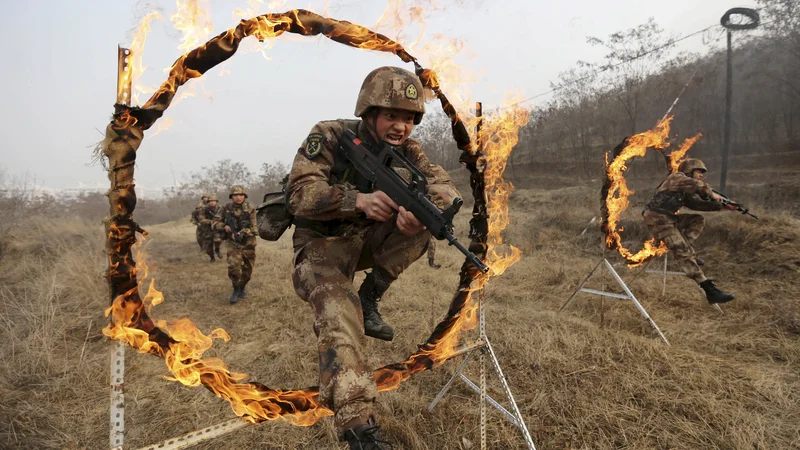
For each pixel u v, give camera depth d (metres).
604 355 3.69
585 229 8.68
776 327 4.35
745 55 10.11
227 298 6.21
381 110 1.83
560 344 3.94
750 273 5.99
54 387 3.38
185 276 7.74
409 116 1.86
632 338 3.98
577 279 6.32
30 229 9.71
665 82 11.73
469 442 2.72
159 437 2.82
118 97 1.36
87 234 9.27
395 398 3.15
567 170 15.37
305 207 1.72
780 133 10.45
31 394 3.29
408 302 5.28
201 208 9.45
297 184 1.77
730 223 7.16
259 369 3.84
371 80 1.83
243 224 6.02
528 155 17.06
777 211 7.70
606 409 2.98
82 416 3.07
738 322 4.60
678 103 11.43
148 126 1.41
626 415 2.94
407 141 2.22
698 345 4.08
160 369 3.81
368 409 1.48
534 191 13.70
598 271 6.70
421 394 3.27
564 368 3.52
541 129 16.05
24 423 2.92
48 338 4.07
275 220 1.96
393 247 2.06
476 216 2.34
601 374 3.42
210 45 1.51
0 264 7.16
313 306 1.70
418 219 1.66
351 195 1.69
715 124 11.07
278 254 9.19
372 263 2.19
